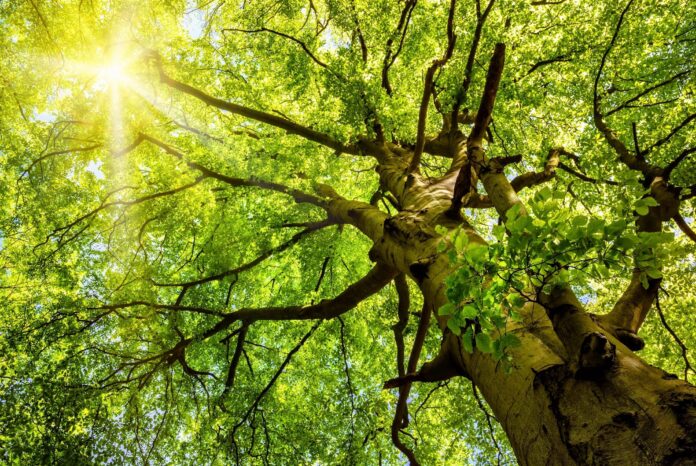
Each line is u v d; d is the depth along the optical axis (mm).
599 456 1918
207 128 10547
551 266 2246
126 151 9602
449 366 3631
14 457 7777
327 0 9000
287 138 9305
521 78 8836
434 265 3889
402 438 10891
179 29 10734
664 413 1902
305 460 10047
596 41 8727
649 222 4055
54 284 9984
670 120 8742
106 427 8586
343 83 7980
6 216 10180
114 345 9602
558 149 7605
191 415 10734
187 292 11273
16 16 9023
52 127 10117
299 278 12453
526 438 2371
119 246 10016
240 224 10500
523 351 2711
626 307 3252
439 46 9531
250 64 11156
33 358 8641
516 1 8383
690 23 10023
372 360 12016
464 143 7660
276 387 11289
